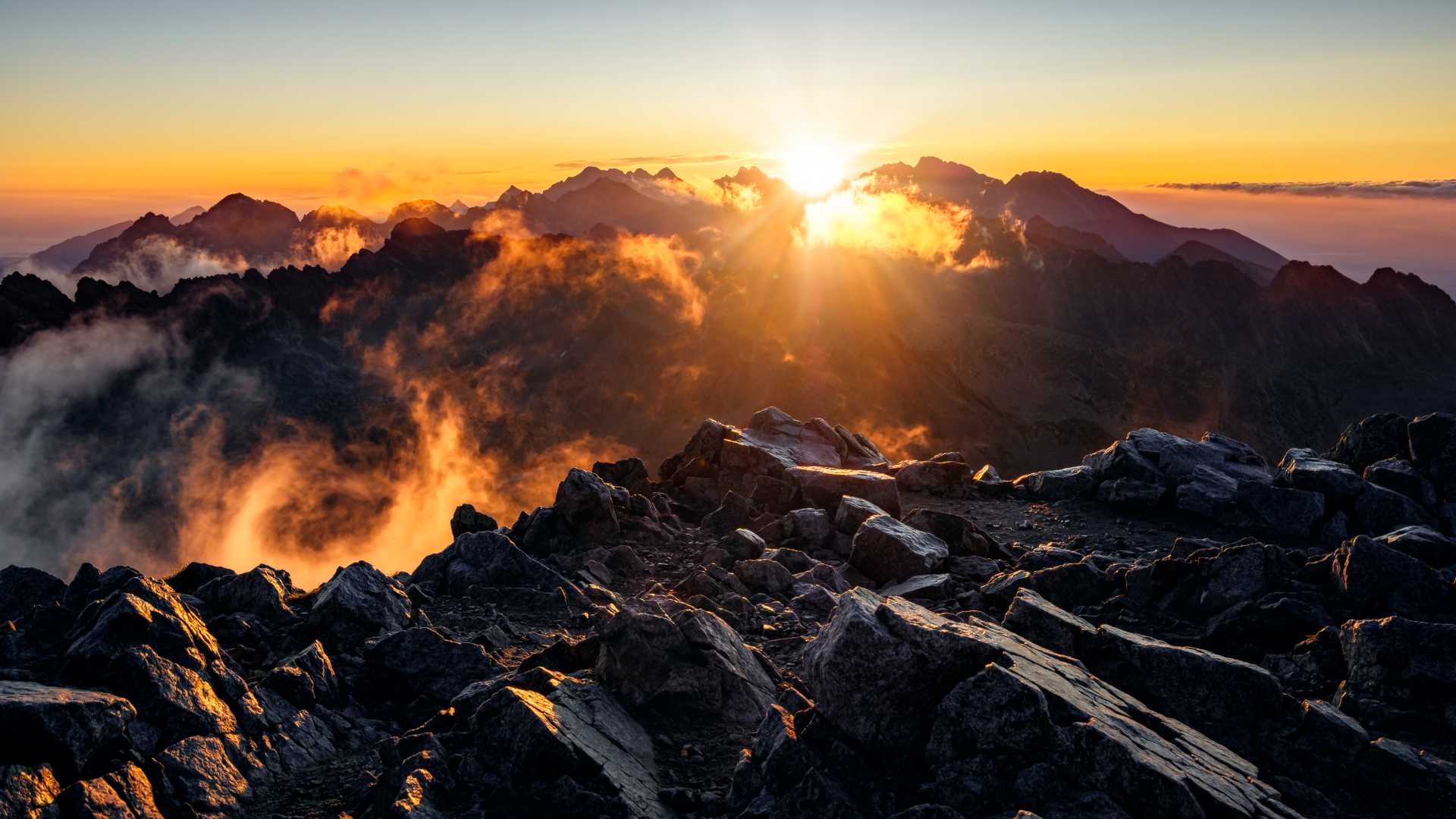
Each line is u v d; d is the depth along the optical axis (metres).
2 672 10.34
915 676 8.32
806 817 7.89
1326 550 18.55
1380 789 8.88
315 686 11.23
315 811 9.04
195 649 10.48
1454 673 10.22
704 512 22.56
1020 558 18.61
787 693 9.70
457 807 8.53
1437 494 19.22
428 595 15.20
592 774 8.76
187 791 8.76
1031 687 7.86
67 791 8.03
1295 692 11.36
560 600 15.22
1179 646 11.91
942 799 7.75
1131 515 21.56
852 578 17.39
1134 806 7.27
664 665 10.62
